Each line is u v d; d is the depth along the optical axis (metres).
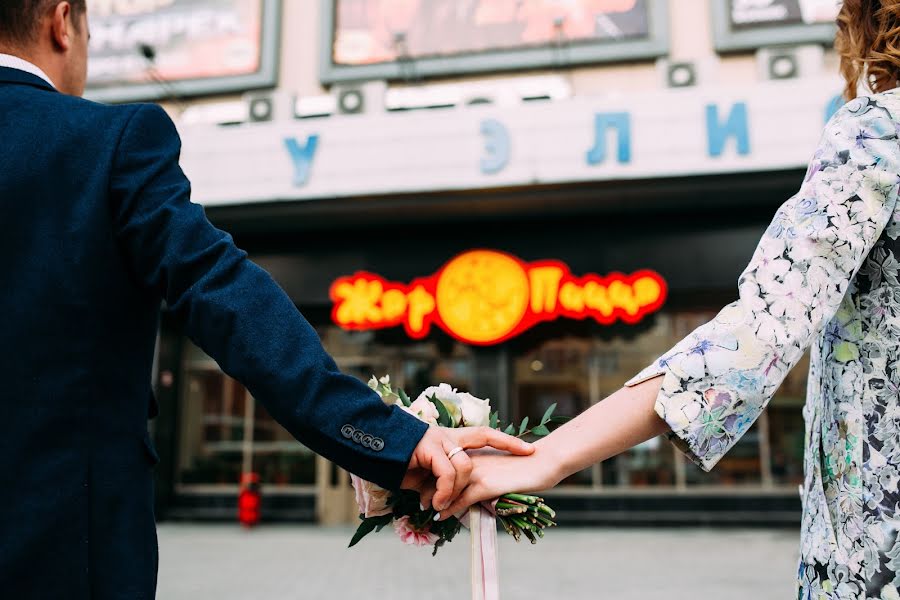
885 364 0.95
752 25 10.85
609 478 11.12
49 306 0.98
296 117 11.52
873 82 1.08
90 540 0.95
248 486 11.08
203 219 1.07
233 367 1.02
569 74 11.34
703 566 6.96
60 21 1.18
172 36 12.18
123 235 1.04
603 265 11.31
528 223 11.59
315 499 11.83
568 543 8.95
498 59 11.38
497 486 1.13
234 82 11.96
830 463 0.99
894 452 0.93
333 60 11.80
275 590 5.79
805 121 9.98
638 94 10.38
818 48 10.48
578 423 1.12
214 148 11.26
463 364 11.67
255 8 12.09
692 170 10.16
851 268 0.96
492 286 11.32
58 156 1.03
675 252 11.20
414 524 1.30
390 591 5.79
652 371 1.05
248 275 1.05
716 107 10.18
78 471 0.96
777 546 8.49
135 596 0.97
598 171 10.35
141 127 1.08
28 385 0.95
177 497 12.05
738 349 0.98
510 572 6.66
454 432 1.17
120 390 1.03
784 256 0.98
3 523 0.91
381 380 1.39
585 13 11.29
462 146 10.70
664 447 11.11
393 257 11.86
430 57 11.55
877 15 1.06
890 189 0.96
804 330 0.96
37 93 1.08
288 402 1.03
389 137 10.88
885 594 0.90
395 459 1.07
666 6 11.12
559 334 11.52
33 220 1.00
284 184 11.04
